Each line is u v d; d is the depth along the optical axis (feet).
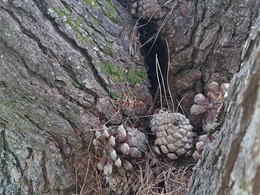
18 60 1.38
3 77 1.38
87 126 1.52
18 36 1.36
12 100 1.42
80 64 1.49
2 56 1.36
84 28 1.53
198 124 1.65
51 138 1.50
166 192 1.58
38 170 1.52
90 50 1.52
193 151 1.58
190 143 1.57
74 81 1.48
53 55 1.43
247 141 0.90
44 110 1.45
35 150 1.50
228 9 1.60
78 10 1.53
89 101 1.51
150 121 1.65
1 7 1.34
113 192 1.59
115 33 1.65
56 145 1.51
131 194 1.61
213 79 1.64
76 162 1.56
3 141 1.50
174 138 1.56
